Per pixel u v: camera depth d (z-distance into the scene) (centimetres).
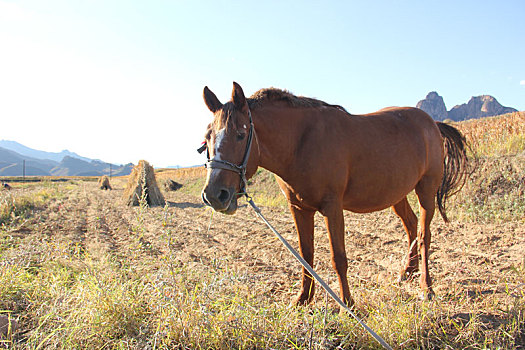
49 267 419
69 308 286
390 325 255
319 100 337
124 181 5769
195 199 1856
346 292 297
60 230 809
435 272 421
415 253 423
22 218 920
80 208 1380
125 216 1127
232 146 258
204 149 302
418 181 396
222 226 866
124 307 273
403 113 407
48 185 3023
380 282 360
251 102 297
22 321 288
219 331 239
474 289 344
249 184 1755
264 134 293
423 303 283
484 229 605
